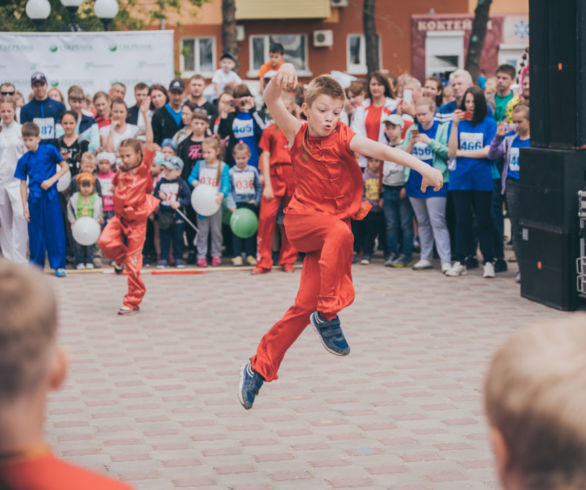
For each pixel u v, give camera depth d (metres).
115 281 10.36
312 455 4.92
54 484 1.30
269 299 9.23
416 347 7.22
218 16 26.05
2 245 11.27
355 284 9.84
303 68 26.94
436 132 10.30
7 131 11.10
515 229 9.65
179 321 8.27
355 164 4.64
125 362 6.90
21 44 13.45
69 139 11.39
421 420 5.48
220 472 4.68
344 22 26.81
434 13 26.73
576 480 1.08
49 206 10.65
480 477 4.57
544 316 8.25
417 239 12.13
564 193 8.28
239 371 6.63
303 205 4.72
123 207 8.45
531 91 8.77
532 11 8.62
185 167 11.09
